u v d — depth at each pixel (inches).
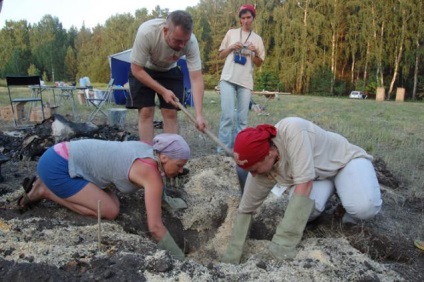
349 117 485.7
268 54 1492.4
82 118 407.5
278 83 1437.0
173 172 122.6
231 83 217.2
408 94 1363.2
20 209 136.4
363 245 121.7
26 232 118.6
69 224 127.6
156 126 331.9
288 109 581.0
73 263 101.4
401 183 193.6
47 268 97.7
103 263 101.8
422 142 302.5
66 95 514.0
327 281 101.0
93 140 132.9
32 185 135.1
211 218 149.9
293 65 1409.9
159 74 161.3
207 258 135.7
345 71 1491.1
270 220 142.5
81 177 129.6
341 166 126.3
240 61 215.6
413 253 123.7
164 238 119.8
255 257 113.8
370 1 1300.4
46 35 2363.4
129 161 123.4
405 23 1259.8
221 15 1733.5
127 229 136.3
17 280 95.0
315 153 122.3
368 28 1312.7
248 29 221.6
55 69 2246.6
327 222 138.3
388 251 121.8
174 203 151.0
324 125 381.1
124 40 1958.7
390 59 1309.1
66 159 128.3
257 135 105.6
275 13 1448.1
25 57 2265.0
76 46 2427.4
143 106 161.9
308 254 112.3
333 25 1375.5
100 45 2153.1
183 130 312.7
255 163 105.7
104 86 1263.5
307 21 1403.8
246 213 126.0
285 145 111.4
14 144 238.5
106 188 140.2
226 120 216.7
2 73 2191.2
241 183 154.2
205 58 1707.7
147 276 98.3
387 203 163.8
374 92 1355.8
